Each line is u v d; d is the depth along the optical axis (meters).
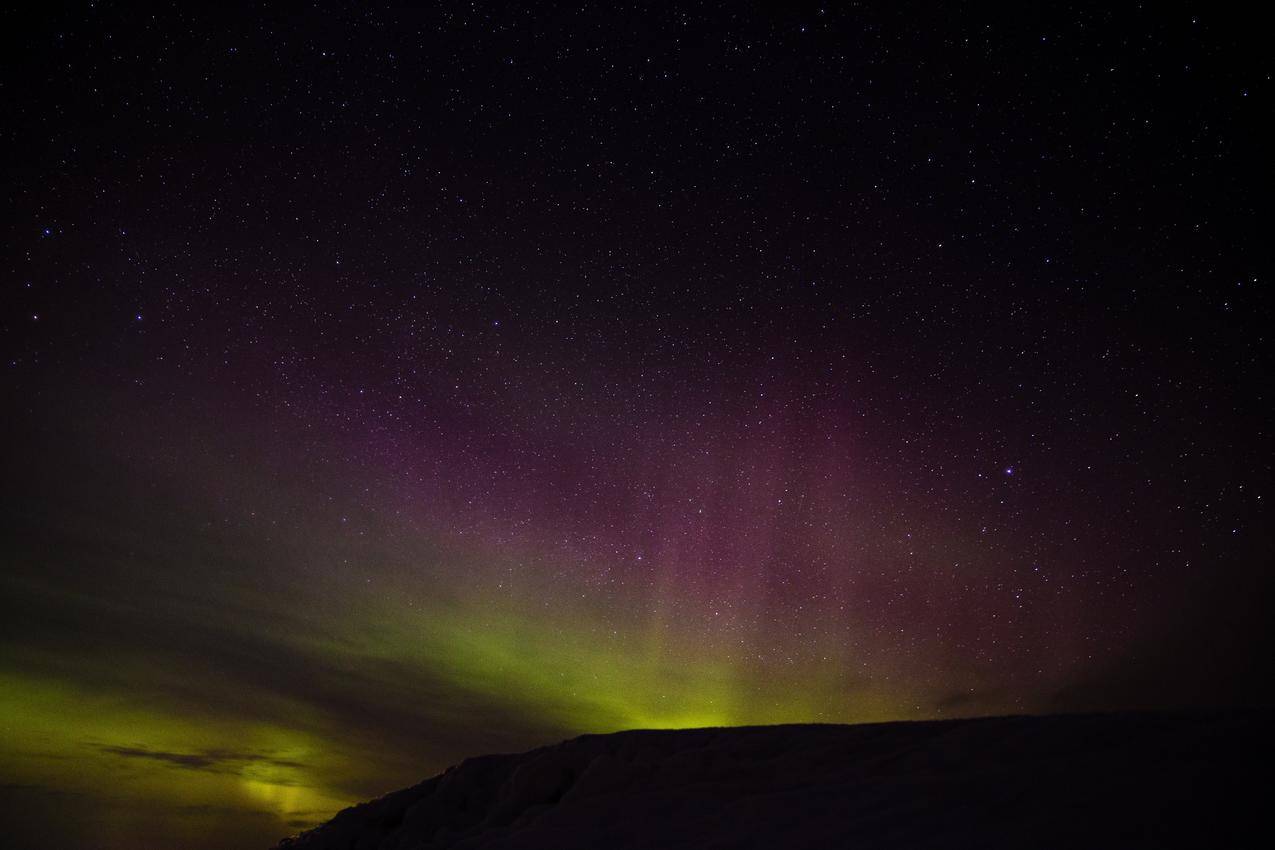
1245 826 1.76
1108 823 1.92
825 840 2.24
